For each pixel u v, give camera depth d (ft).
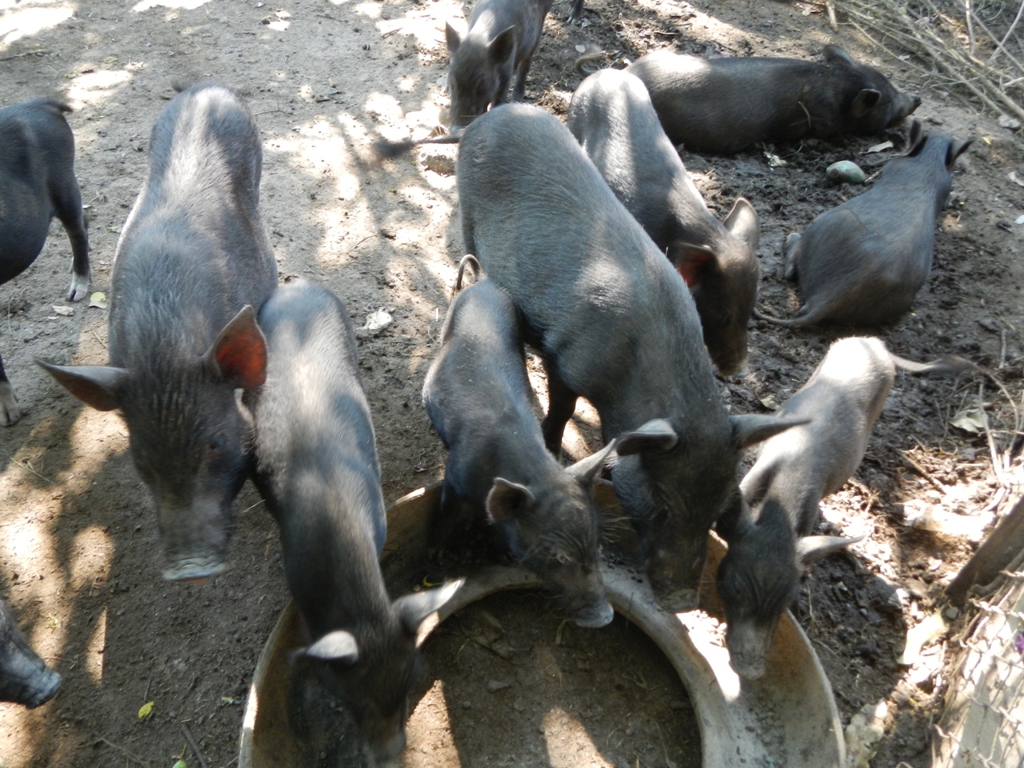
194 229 4.19
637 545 4.31
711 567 4.22
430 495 4.26
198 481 3.49
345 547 3.42
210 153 4.62
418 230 6.27
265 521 4.59
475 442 4.07
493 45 7.02
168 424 3.43
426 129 7.24
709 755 3.75
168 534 3.43
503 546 4.44
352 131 7.15
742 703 3.96
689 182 5.40
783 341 5.82
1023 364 5.69
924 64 9.06
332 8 8.94
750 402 5.37
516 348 4.50
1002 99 8.32
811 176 7.32
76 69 7.68
